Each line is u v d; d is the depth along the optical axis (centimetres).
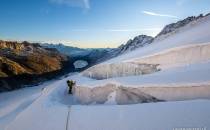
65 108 1362
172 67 1939
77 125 1115
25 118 1416
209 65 1608
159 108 1040
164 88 1362
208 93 1201
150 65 2139
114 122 1042
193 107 962
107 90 1702
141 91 1456
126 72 2288
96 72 2573
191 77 1372
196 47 1961
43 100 1742
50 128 1173
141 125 951
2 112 2088
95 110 1212
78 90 1967
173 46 2166
